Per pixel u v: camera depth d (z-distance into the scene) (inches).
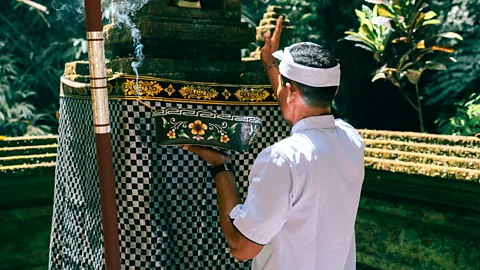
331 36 298.8
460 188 103.4
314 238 59.5
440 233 112.8
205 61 77.4
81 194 78.2
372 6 281.4
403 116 293.0
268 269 60.7
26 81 335.6
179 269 72.3
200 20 76.0
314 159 58.6
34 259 124.0
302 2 305.9
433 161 110.5
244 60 83.0
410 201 116.7
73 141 80.0
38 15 326.0
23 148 124.9
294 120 62.4
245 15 330.0
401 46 269.1
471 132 187.6
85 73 87.6
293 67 59.8
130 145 68.7
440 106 277.1
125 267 70.7
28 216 121.6
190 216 72.9
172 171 71.1
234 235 58.7
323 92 60.2
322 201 59.4
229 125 65.0
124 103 68.2
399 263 120.9
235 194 63.7
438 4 261.1
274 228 57.2
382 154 119.0
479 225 105.0
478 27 247.8
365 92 296.7
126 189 69.6
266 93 76.9
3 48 335.3
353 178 62.1
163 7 73.2
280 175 57.1
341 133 63.0
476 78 251.6
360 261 129.4
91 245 75.6
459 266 109.7
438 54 259.6
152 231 69.3
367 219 127.0
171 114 63.7
